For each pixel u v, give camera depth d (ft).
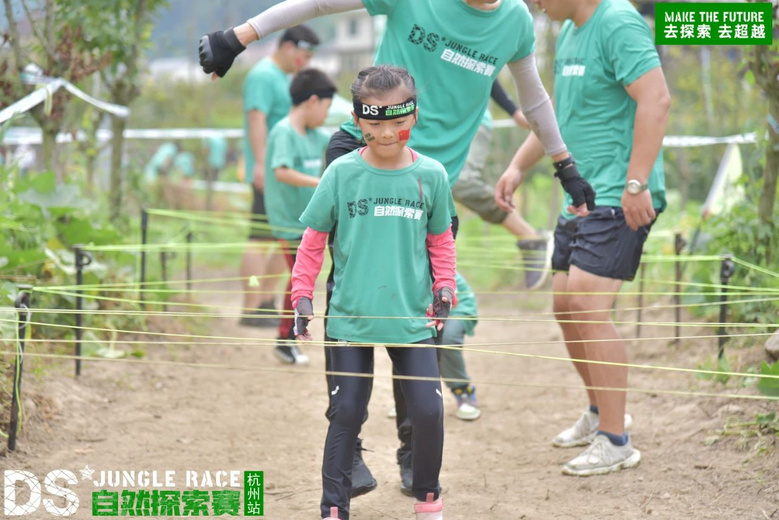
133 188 58.54
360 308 23.73
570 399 40.09
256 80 54.19
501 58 27.78
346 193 23.80
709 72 77.71
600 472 29.86
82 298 39.06
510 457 32.73
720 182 56.54
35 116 45.68
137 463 30.25
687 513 26.03
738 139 50.75
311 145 47.06
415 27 27.30
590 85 30.58
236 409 37.40
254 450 32.45
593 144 30.86
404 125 23.12
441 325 24.22
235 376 42.75
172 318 50.62
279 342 24.23
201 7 123.03
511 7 27.76
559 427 36.09
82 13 49.39
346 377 23.77
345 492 23.73
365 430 35.91
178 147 118.62
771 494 26.37
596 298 30.22
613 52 29.68
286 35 54.60
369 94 22.80
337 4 26.86
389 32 27.89
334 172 23.93
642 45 29.25
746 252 43.09
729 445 30.45
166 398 37.88
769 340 36.76
